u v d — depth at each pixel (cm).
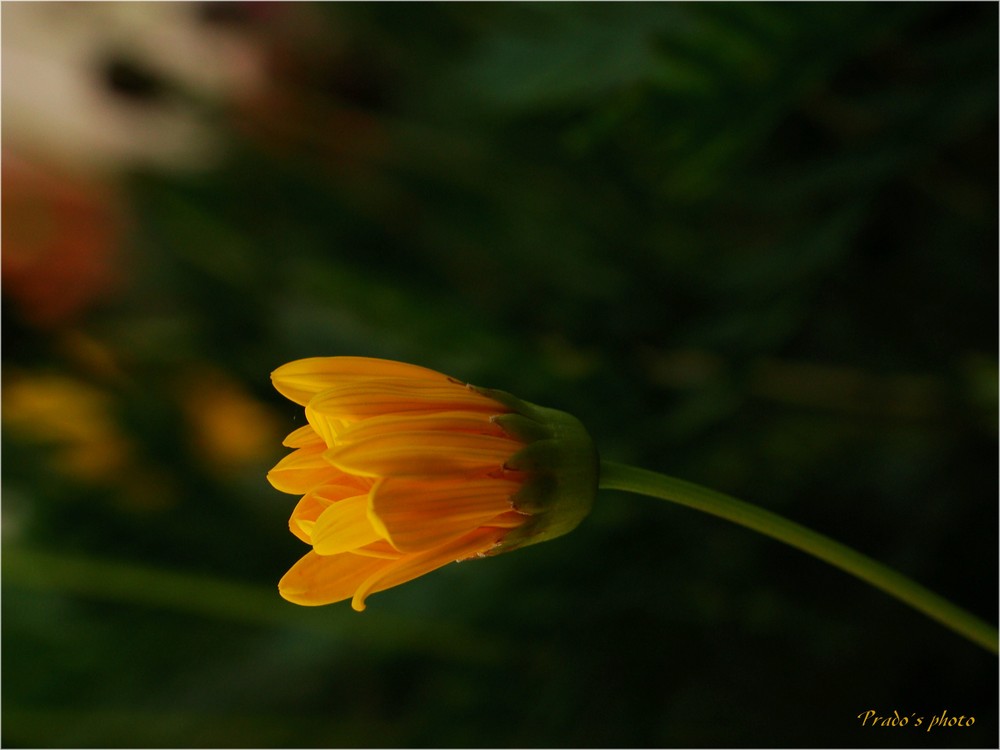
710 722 42
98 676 51
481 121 49
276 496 54
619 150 43
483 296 47
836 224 38
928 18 39
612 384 42
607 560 42
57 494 51
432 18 50
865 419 42
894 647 41
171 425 55
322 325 48
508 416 33
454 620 43
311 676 51
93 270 63
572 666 43
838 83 40
